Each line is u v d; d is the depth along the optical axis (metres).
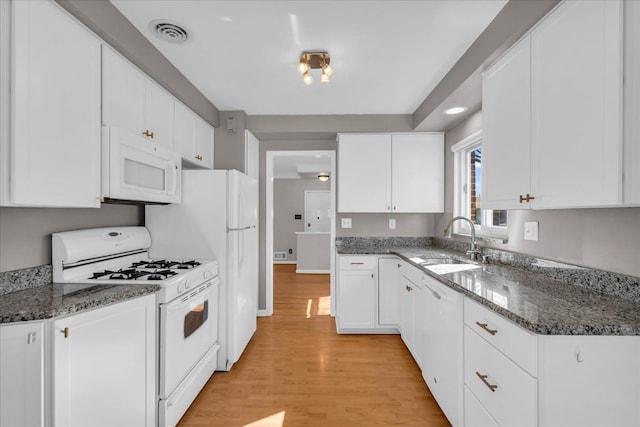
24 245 1.53
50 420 1.15
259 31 1.77
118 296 1.42
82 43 1.45
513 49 1.52
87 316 1.29
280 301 4.30
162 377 1.67
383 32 1.77
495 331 1.24
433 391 1.96
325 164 6.30
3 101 1.14
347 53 2.00
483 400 1.35
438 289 1.84
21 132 1.19
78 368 1.25
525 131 1.43
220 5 1.54
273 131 3.24
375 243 3.58
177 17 1.64
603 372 1.02
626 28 0.98
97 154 1.55
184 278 1.88
